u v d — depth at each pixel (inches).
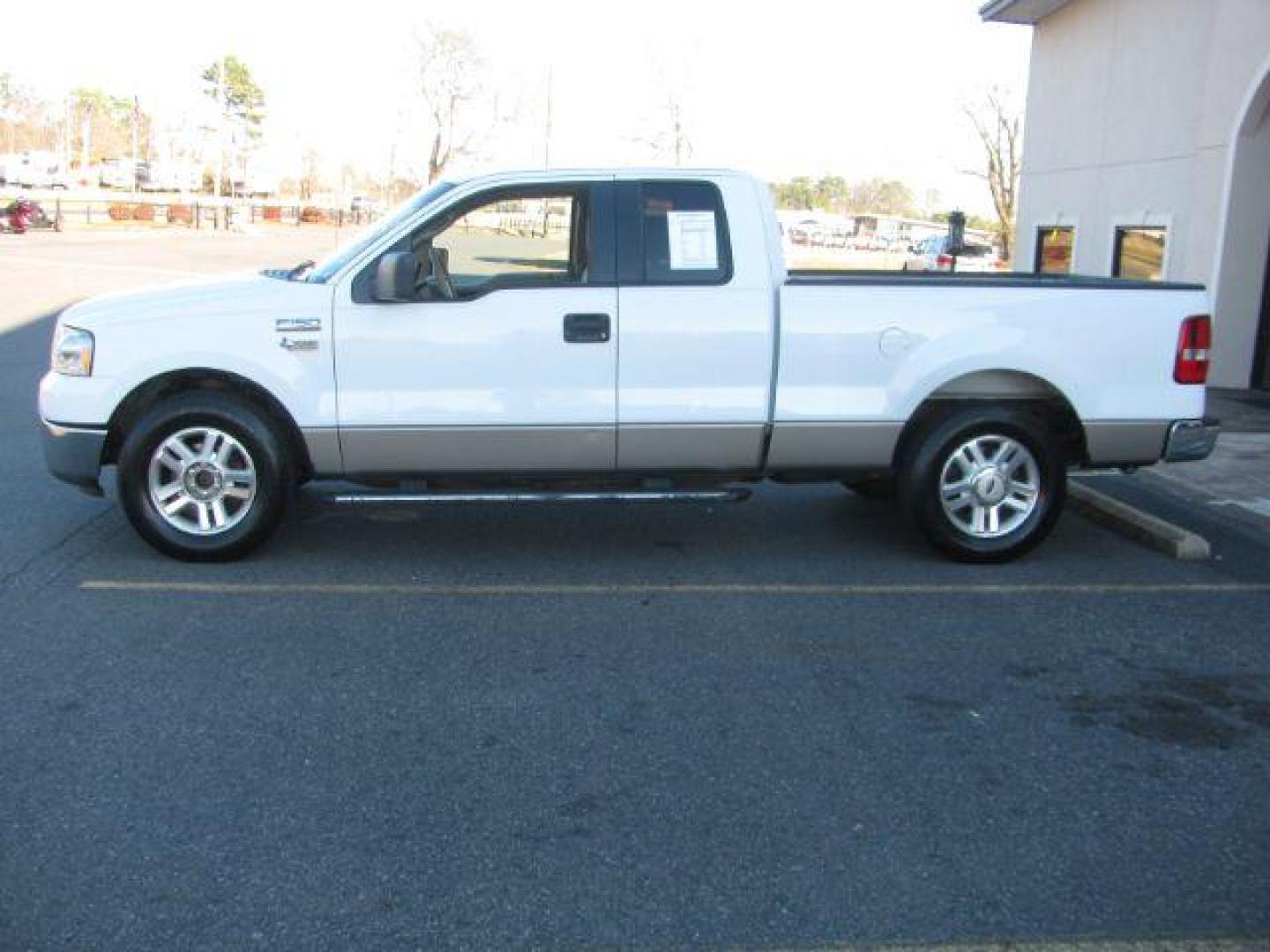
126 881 134.1
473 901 132.0
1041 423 258.8
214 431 243.4
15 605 223.5
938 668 203.0
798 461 251.6
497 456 245.8
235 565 251.4
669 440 247.0
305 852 141.2
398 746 169.2
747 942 125.6
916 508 258.1
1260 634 223.6
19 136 4291.3
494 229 247.9
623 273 243.4
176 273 1095.0
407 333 239.9
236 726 174.2
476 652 205.3
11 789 154.3
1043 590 248.1
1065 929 129.0
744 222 245.6
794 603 235.6
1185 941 127.2
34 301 805.2
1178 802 157.6
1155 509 323.6
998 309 250.1
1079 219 660.1
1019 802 156.7
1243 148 515.5
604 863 139.9
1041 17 695.1
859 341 247.0
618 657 204.7
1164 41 575.2
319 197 3169.3
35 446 367.6
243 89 3489.2
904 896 134.3
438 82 1825.8
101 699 182.5
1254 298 529.3
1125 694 193.8
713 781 160.6
